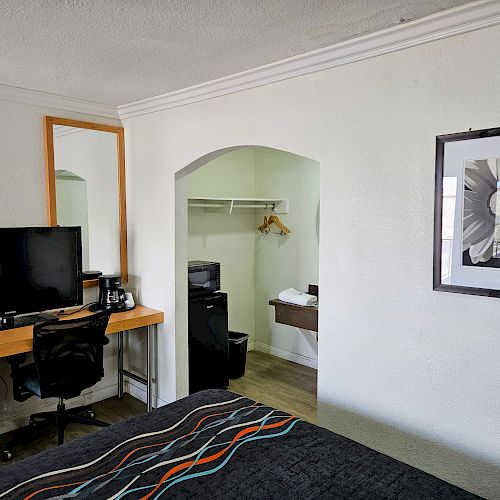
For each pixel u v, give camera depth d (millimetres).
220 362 4012
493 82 1895
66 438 3242
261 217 5023
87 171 3580
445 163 2043
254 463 1698
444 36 2000
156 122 3484
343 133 2396
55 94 3268
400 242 2221
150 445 1832
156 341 3670
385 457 1768
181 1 1804
